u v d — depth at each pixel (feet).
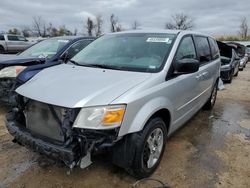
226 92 28.02
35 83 10.14
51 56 18.53
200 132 15.24
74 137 8.23
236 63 39.63
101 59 12.32
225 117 18.42
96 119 8.19
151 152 10.16
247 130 15.88
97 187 9.61
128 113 8.62
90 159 8.52
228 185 9.99
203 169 11.02
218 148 13.08
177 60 11.51
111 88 9.03
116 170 10.61
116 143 8.93
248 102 23.47
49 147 8.42
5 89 16.02
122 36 13.69
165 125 10.89
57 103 8.45
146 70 10.71
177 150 12.69
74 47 18.99
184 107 12.66
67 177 10.12
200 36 15.90
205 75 15.39
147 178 10.19
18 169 10.58
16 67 16.08
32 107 9.37
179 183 10.00
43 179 9.98
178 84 11.42
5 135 13.73
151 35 12.98
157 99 9.89
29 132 9.45
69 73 10.80
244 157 12.21
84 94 8.66
